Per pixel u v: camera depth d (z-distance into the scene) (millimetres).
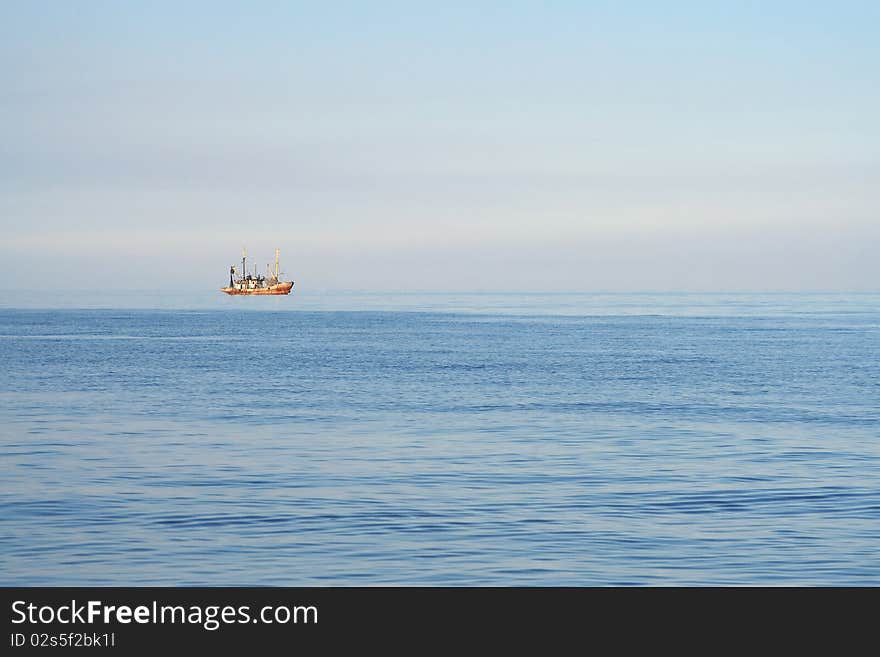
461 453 46062
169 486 38031
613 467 42312
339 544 29266
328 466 42500
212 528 31172
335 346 135625
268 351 124625
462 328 195500
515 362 105625
